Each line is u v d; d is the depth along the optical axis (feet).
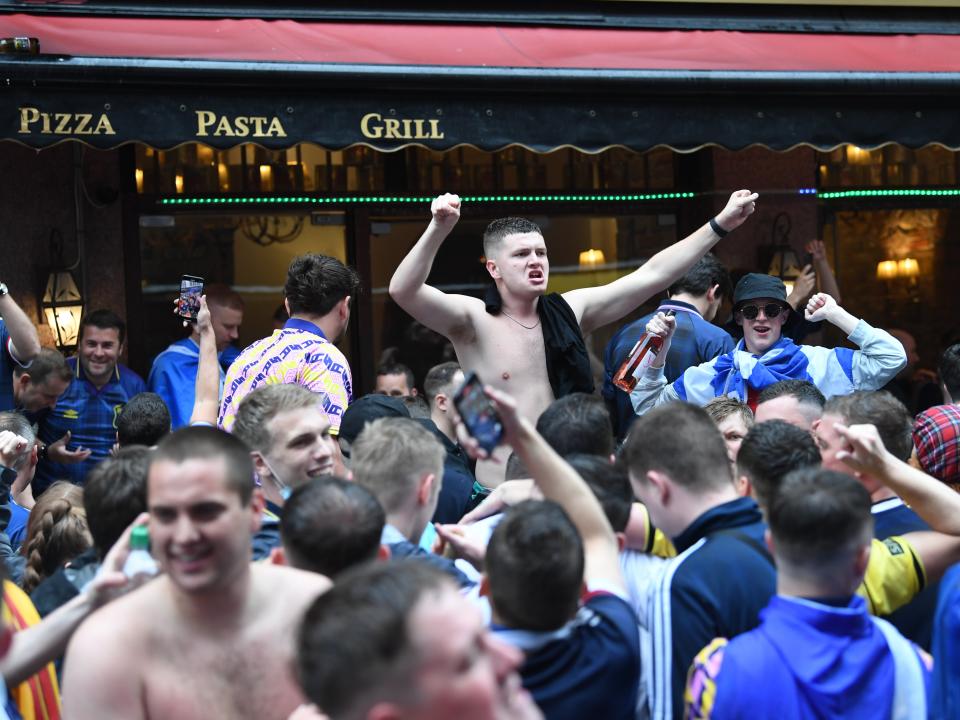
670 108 21.63
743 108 21.99
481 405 8.82
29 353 18.83
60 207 24.20
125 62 19.03
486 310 16.21
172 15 21.86
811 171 27.86
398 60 21.06
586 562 9.07
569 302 16.58
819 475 8.94
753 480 11.02
